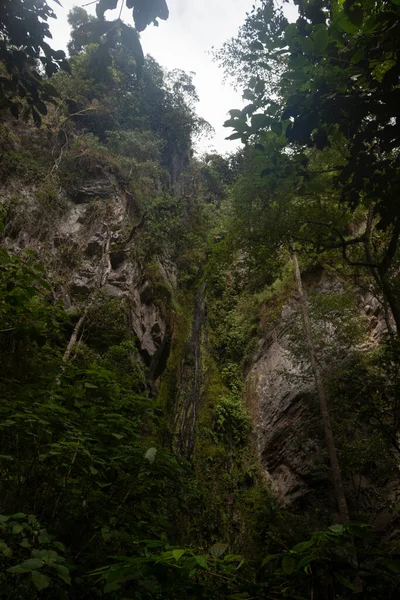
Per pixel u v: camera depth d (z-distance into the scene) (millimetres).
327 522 9188
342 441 9820
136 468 2832
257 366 14742
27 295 3396
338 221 7098
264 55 2752
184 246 19406
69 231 14047
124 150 19188
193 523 10117
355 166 2945
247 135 2945
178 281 18672
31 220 13062
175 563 1308
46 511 2516
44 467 2707
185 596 1440
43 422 2512
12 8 2758
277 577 1364
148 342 14203
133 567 1308
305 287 13883
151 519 3025
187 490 3457
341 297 10602
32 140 15141
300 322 11797
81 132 17797
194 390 15008
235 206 8414
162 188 19812
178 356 16016
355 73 2566
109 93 20344
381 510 9023
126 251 14656
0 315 3332
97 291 12211
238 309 17625
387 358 7492
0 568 1861
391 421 8594
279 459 11773
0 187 13141
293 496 10547
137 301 14414
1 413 2664
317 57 2586
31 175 13938
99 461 2580
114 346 11062
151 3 1911
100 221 14648
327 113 2684
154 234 15805
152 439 11766
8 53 2938
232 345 16281
